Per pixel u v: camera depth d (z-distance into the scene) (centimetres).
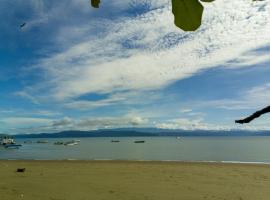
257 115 94
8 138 10944
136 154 6488
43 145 12494
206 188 1858
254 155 5959
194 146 10475
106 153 6931
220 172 2527
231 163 3259
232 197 1639
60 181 2102
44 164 3256
